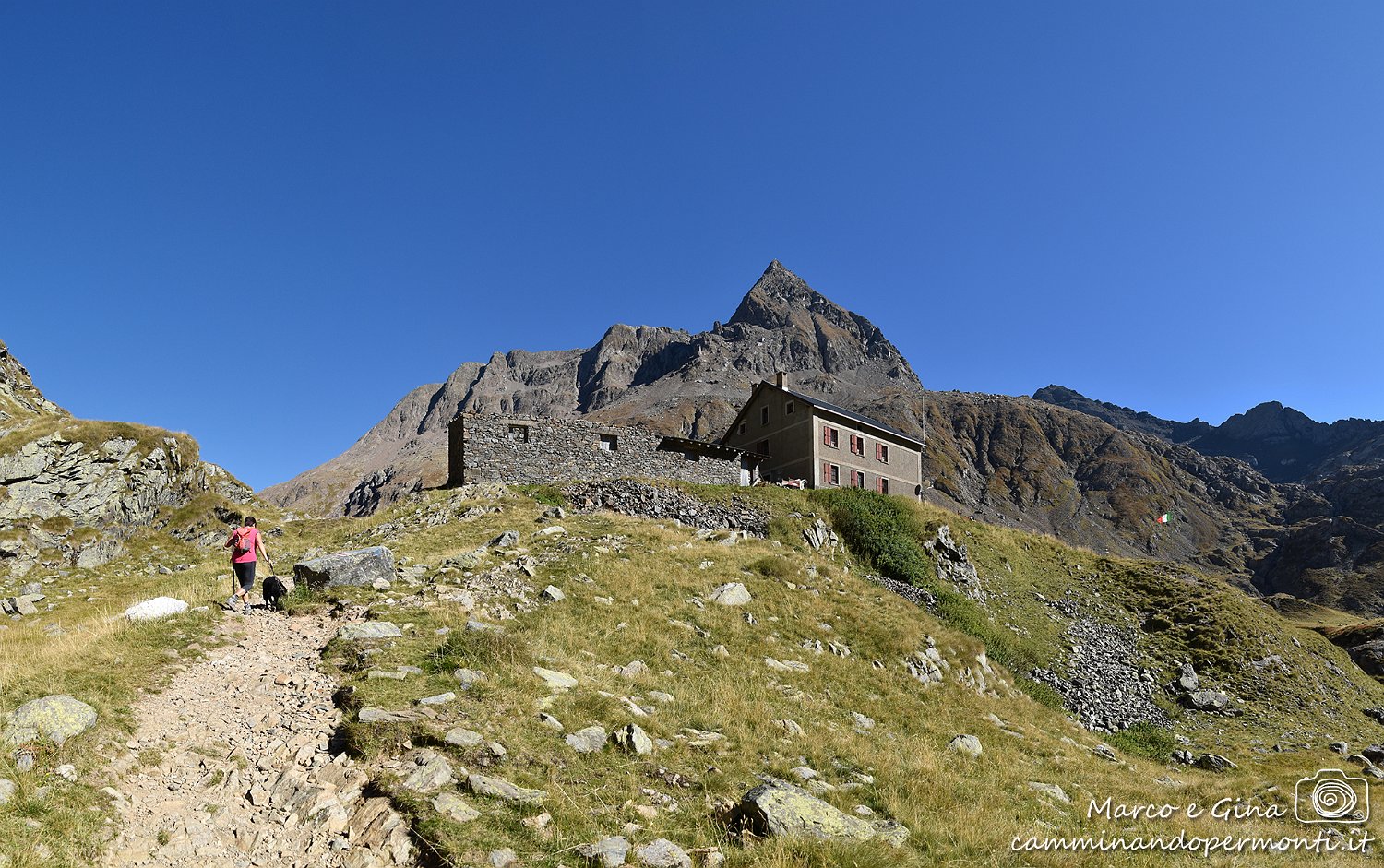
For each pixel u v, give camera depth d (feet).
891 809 45.65
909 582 140.87
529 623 66.74
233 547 64.54
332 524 178.70
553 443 158.40
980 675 99.35
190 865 30.25
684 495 148.66
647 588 85.92
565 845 32.65
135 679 43.98
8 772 31.86
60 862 27.91
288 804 34.40
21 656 47.21
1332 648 156.25
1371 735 118.93
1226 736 111.86
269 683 46.70
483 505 127.03
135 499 152.66
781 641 82.64
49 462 143.54
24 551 130.52
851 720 65.36
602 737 44.55
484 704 44.96
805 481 203.62
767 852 34.40
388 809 33.45
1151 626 147.84
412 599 67.46
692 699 57.26
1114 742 102.99
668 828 36.50
